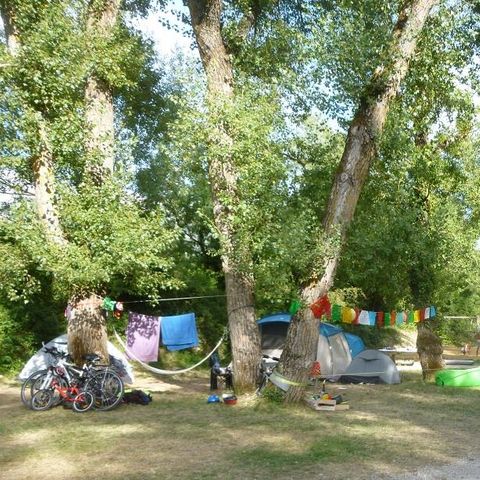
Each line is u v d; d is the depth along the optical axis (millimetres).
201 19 11141
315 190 12508
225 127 10094
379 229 12492
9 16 11500
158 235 11305
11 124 10703
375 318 12836
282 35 11789
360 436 7812
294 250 9438
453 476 6016
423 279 13891
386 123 11859
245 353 10625
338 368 14734
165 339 12359
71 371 10016
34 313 15125
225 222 10422
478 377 13164
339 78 10570
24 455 6910
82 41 11039
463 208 16906
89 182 10930
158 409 9914
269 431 8133
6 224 10328
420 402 10797
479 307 28781
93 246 10391
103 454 6934
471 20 12062
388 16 10914
